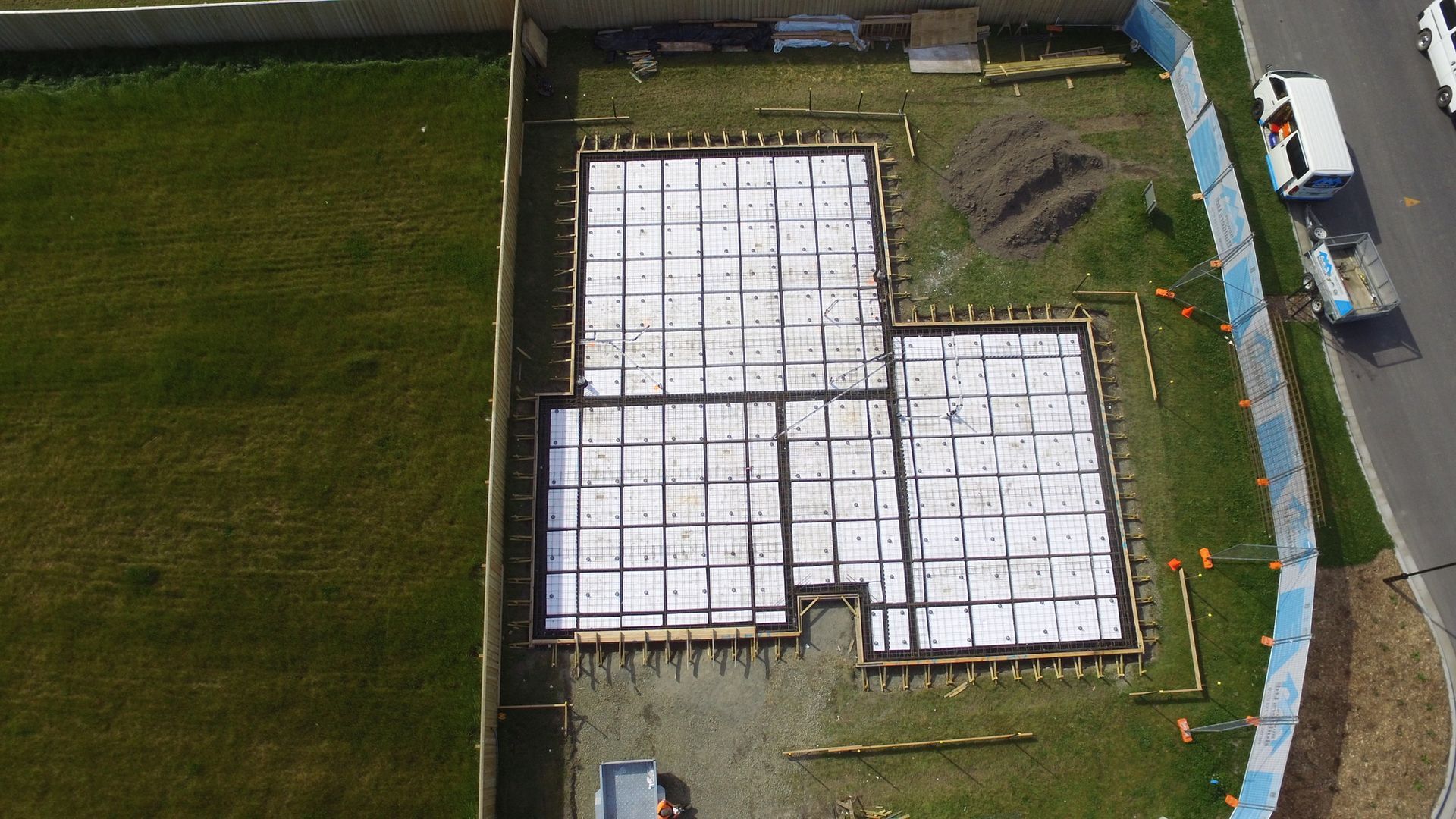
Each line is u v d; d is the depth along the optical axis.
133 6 25.28
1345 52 25.72
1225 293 23.72
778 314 23.72
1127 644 21.66
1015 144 24.78
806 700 21.39
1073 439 22.88
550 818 20.80
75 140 24.83
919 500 22.47
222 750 21.03
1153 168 24.81
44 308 23.69
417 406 22.97
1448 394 23.06
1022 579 22.05
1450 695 21.17
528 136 25.05
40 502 22.48
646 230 24.34
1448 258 24.02
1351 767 20.86
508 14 25.25
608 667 21.56
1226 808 20.78
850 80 25.56
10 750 21.02
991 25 25.89
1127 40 25.88
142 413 22.98
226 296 23.75
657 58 25.66
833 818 20.81
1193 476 22.61
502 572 21.91
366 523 22.30
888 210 24.48
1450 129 24.98
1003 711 21.30
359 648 21.55
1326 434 22.94
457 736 21.08
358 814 20.72
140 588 21.95
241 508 22.41
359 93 25.19
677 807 20.75
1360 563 22.09
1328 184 23.47
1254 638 21.61
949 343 23.53
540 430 22.84
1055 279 23.97
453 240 24.09
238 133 24.91
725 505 22.45
